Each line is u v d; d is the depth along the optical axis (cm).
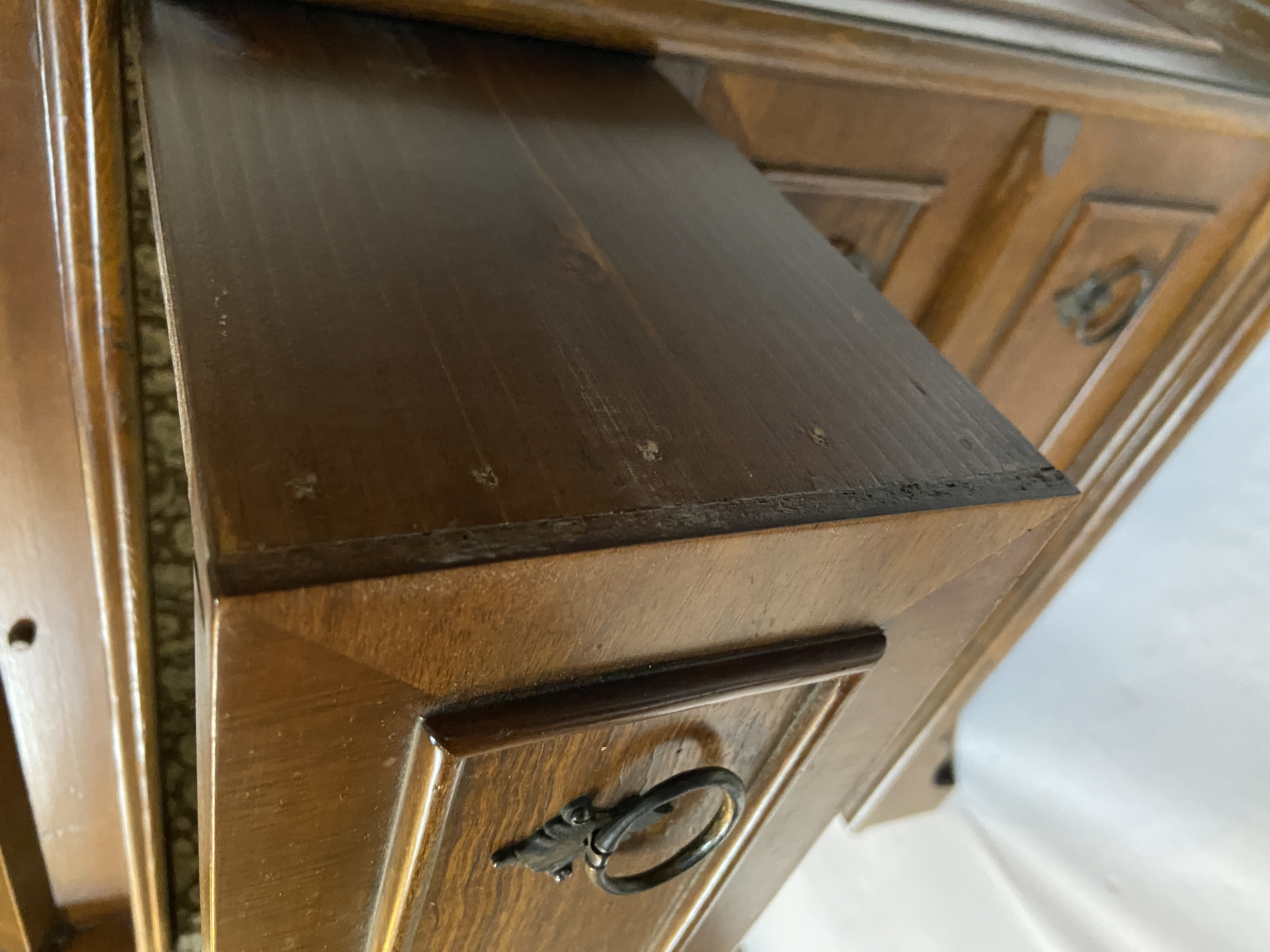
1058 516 37
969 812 135
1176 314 96
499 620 28
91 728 69
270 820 32
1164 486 107
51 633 63
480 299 35
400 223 37
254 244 33
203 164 36
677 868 43
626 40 55
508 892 43
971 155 73
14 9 42
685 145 50
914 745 126
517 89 49
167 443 53
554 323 35
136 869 71
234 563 23
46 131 45
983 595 42
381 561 25
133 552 55
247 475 25
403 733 31
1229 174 85
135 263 48
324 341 30
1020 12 72
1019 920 124
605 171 45
